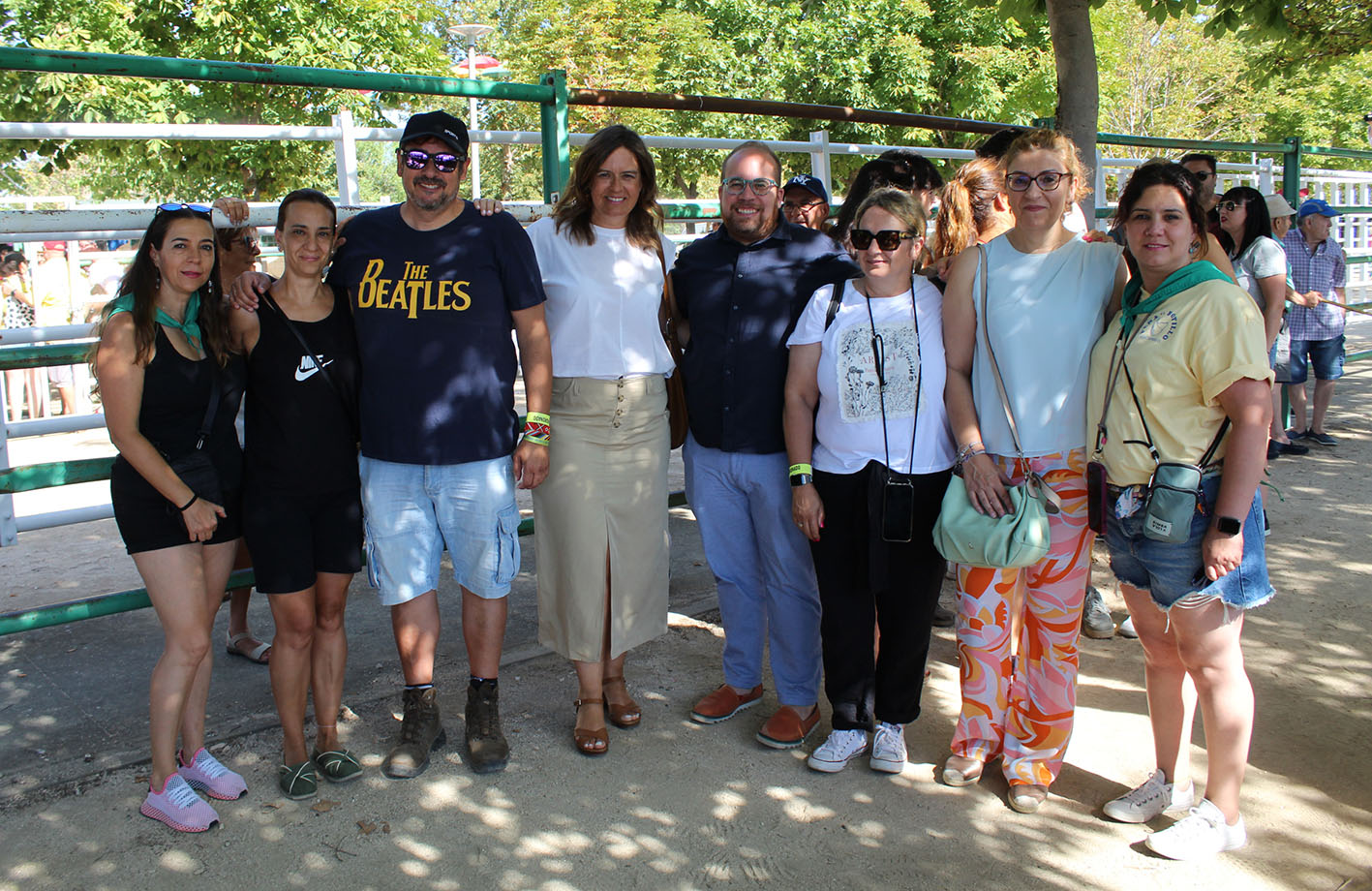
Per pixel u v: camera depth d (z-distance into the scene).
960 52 21.12
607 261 3.39
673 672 4.14
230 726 3.62
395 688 3.96
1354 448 7.73
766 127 21.62
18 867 2.83
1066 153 2.93
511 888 2.77
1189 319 2.64
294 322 3.12
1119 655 4.28
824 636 3.37
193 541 3.00
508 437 3.33
